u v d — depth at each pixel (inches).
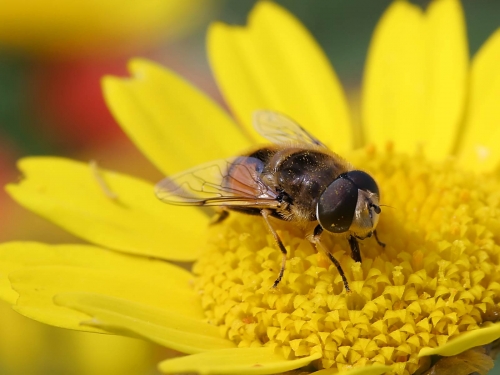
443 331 4.7
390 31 5.6
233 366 4.5
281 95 5.5
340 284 4.7
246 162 4.9
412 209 4.9
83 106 6.1
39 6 6.1
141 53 6.3
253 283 4.8
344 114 5.5
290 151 4.9
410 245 4.8
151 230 5.1
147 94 5.4
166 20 6.4
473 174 5.1
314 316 4.7
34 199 5.1
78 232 5.1
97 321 4.4
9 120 6.1
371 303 4.7
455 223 4.8
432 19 5.5
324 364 4.7
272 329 4.7
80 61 6.2
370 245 4.8
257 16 5.6
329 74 5.5
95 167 5.2
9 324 5.6
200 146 5.4
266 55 5.5
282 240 4.9
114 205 5.2
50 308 4.7
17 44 6.2
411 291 4.7
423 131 5.4
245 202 4.9
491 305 4.7
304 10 6.5
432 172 5.1
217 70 5.5
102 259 5.0
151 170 5.9
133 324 4.5
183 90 5.4
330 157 4.8
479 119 5.4
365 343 4.6
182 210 5.2
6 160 6.0
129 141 6.0
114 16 6.3
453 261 4.8
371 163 5.1
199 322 4.8
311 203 4.8
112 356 5.5
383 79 5.5
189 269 5.2
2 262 4.9
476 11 6.4
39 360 5.6
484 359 4.6
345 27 6.5
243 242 4.9
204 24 6.5
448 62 5.4
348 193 4.7
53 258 5.0
